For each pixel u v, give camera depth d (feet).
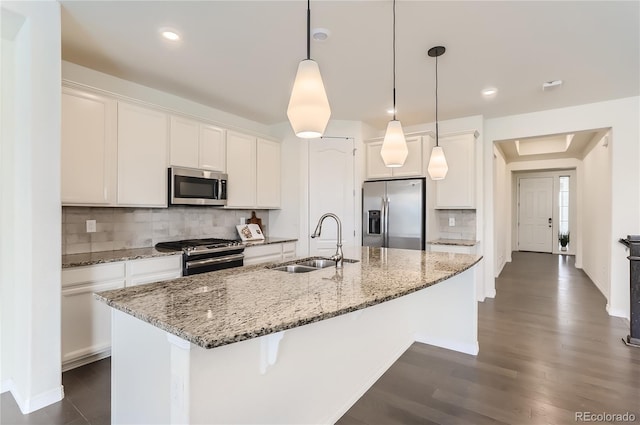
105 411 6.62
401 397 7.23
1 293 7.33
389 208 14.39
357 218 15.17
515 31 7.68
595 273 17.53
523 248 30.99
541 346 9.72
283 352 5.33
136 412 4.90
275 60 9.25
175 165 11.02
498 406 6.84
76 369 8.16
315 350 6.04
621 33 7.71
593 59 9.05
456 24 7.41
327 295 4.95
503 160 23.11
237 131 13.30
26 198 6.60
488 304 13.97
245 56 9.02
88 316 8.27
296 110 4.94
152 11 7.00
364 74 10.12
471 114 14.28
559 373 8.13
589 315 12.50
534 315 12.51
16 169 6.98
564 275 19.98
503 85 10.93
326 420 6.27
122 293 5.12
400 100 12.46
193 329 3.54
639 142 11.94
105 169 9.21
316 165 15.11
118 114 9.52
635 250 9.71
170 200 10.78
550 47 8.41
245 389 4.64
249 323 3.73
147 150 10.25
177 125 11.11
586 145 19.86
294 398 5.57
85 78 9.68
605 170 14.76
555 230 29.66
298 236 15.03
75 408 6.70
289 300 4.68
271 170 14.99
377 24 7.43
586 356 9.03
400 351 9.24
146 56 9.02
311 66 5.01
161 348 4.44
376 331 8.00
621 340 10.10
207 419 4.07
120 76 10.28
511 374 8.13
